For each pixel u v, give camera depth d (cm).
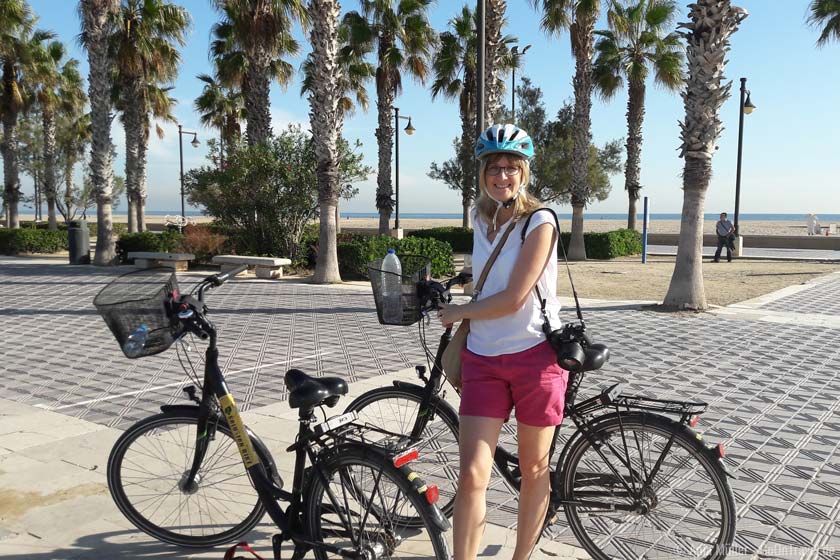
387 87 2569
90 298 1270
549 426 259
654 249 3039
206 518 328
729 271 1936
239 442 304
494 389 258
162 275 291
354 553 271
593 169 2922
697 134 1074
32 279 1597
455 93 2736
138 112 2803
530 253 249
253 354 775
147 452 327
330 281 1534
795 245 3108
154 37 2298
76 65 3675
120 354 777
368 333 911
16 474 410
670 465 284
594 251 2456
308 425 284
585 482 293
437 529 250
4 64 2803
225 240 1953
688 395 599
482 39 1168
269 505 296
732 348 811
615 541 302
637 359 748
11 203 2966
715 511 282
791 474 420
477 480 251
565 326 262
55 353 784
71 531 341
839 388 625
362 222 9400
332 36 1457
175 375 677
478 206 269
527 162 261
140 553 321
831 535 339
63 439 477
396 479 260
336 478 276
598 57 2628
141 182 3081
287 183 1867
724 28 1039
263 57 2003
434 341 852
